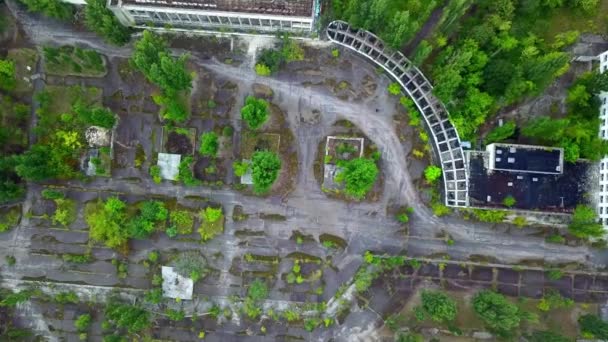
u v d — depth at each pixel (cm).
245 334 6644
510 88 5947
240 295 6662
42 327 6650
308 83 6731
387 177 6688
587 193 6319
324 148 6694
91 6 5778
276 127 6706
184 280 6625
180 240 6669
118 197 6688
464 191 6438
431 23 6638
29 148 6662
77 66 6506
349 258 6644
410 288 6631
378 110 6719
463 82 6297
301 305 6638
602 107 6334
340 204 6675
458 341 6556
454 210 6650
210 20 6412
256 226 6712
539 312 6575
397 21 5772
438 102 6550
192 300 6656
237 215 6700
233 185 6694
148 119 6719
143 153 6706
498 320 5669
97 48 6738
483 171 6397
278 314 6638
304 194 6700
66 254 6681
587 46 6662
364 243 6656
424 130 6669
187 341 6650
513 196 6338
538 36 6575
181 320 6650
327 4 6656
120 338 6291
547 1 6419
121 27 6225
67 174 6575
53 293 6656
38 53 6756
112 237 6481
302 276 6644
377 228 6662
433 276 6631
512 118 6650
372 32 6531
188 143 6681
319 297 6650
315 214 6700
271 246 6694
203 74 6738
